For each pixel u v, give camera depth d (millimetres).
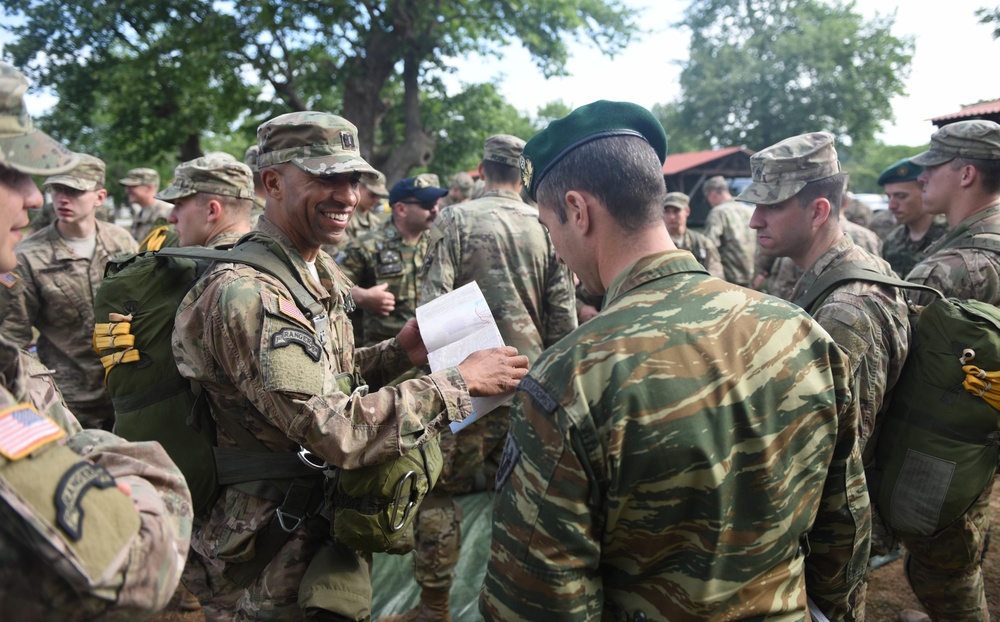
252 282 1789
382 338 4891
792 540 1259
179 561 1074
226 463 1912
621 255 1321
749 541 1199
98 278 3996
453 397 1792
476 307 2176
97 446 1190
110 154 19031
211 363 1843
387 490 1762
